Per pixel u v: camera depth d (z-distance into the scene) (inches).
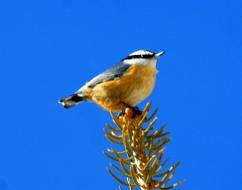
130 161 186.5
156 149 184.7
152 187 163.9
